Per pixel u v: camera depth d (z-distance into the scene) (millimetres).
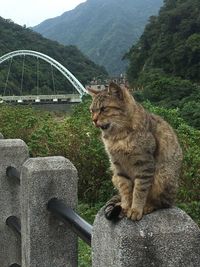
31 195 3406
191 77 46875
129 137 2955
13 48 76438
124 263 2092
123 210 2510
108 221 2258
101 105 3227
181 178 6445
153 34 55750
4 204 4762
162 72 49031
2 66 70750
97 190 8219
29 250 3449
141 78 48625
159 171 2924
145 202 2812
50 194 3434
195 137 7898
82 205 7812
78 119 10000
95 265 2363
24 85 71500
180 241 2137
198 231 2164
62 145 8516
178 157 3064
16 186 4785
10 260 4777
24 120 11680
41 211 3428
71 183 3469
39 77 73438
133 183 2953
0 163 4742
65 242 3482
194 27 50719
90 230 2658
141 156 2875
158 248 2111
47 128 9055
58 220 3422
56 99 53625
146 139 2898
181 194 6262
